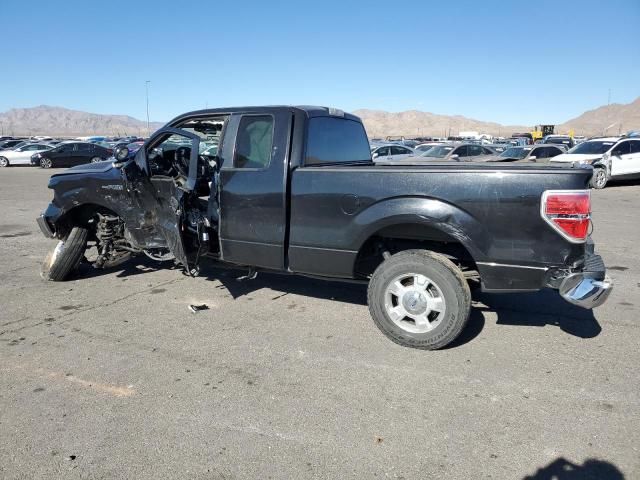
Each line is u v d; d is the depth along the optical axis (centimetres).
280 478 266
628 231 934
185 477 267
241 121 486
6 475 270
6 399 345
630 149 1709
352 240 429
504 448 289
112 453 287
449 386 358
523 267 377
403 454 285
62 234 619
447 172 389
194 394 350
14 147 3400
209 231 517
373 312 431
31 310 520
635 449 287
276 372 381
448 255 432
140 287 597
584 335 447
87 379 372
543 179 364
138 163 536
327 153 505
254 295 565
